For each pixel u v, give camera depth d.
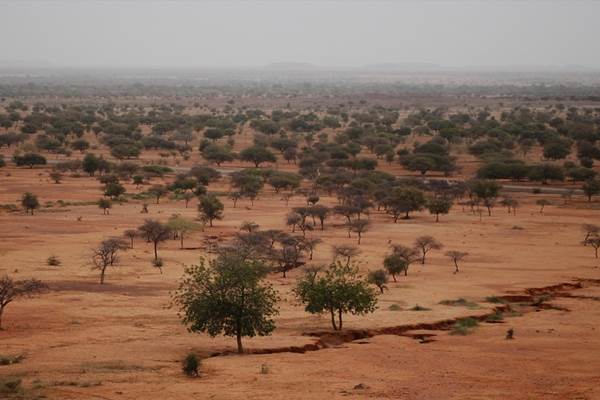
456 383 47.31
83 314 69.94
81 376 48.03
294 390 44.88
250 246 100.56
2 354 54.59
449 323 69.56
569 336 63.69
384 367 51.97
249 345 59.22
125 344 58.94
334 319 69.50
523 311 76.44
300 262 103.00
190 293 59.22
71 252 104.88
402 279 93.00
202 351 57.09
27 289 71.69
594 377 49.19
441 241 121.38
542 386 46.56
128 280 88.12
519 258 107.25
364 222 128.12
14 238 115.00
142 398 42.59
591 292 85.94
